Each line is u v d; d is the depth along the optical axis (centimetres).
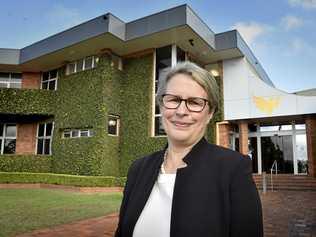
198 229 120
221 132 1717
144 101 1622
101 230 584
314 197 1160
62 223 641
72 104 1733
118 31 1482
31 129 1966
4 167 1772
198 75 152
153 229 135
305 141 1703
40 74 2023
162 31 1418
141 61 1672
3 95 1850
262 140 1833
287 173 1731
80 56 1741
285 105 1598
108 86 1611
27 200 991
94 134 1571
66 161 1670
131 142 1619
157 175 149
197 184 130
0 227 578
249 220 119
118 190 1399
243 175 128
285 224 655
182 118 151
